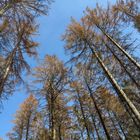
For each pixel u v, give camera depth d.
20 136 18.77
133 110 9.21
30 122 18.33
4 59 9.28
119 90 10.45
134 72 15.13
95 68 14.50
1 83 7.96
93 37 14.56
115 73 14.59
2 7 8.54
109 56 14.55
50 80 13.95
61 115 14.78
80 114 18.09
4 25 9.23
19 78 9.69
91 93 15.96
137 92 15.47
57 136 16.14
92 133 18.91
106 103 17.58
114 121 19.30
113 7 15.35
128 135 17.89
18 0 8.78
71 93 16.42
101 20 14.86
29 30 10.17
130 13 15.87
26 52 10.45
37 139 17.55
